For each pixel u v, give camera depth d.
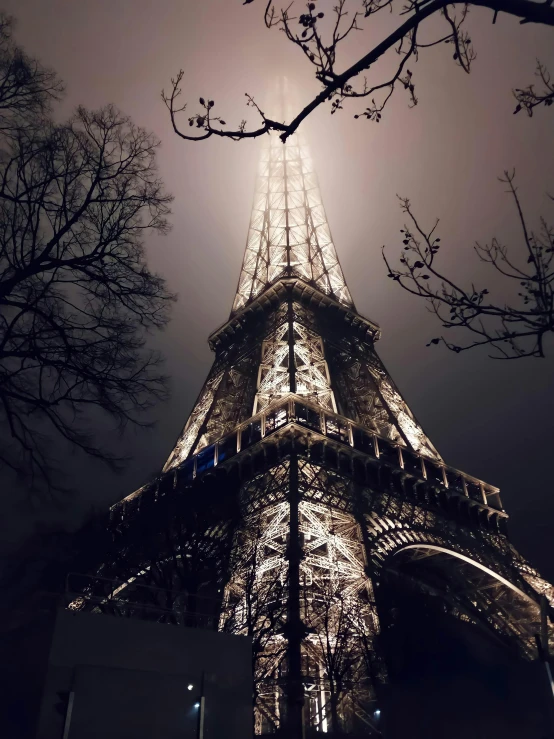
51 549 37.19
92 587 30.09
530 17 10.33
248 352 98.06
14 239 18.20
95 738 14.88
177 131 13.16
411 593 54.75
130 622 17.12
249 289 119.31
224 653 18.38
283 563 52.62
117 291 20.19
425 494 79.94
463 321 14.38
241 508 62.34
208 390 99.06
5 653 16.16
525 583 79.81
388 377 103.38
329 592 51.56
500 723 31.12
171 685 16.78
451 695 33.41
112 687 15.80
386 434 87.62
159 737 15.86
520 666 32.38
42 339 18.34
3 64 18.59
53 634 15.67
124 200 20.00
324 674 48.97
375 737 44.25
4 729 14.92
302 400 71.56
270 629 46.12
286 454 65.56
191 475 76.94
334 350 98.25
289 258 117.12
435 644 41.12
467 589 81.94
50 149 19.08
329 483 65.38
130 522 55.09
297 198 139.75
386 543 63.62
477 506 86.81
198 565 49.72
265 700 48.09
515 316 13.70
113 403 19.47
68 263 18.84
